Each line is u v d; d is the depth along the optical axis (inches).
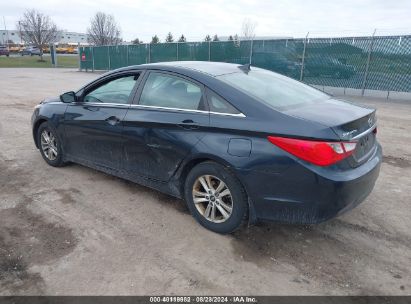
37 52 2664.9
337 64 586.9
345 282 111.1
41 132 210.2
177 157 140.6
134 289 107.0
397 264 120.3
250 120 123.2
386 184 188.5
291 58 631.8
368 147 133.4
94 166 183.9
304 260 121.8
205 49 754.8
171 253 124.9
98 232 138.0
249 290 107.3
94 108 175.0
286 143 114.7
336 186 111.7
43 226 142.1
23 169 206.1
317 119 117.8
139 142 153.6
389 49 531.8
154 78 155.3
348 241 133.4
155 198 168.2
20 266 117.0
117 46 1004.6
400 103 497.7
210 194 135.6
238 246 129.3
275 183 117.8
